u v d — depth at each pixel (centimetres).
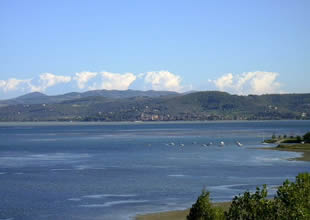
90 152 14950
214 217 3888
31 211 5931
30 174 9306
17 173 9481
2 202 6475
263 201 3506
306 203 3428
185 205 6225
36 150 16038
